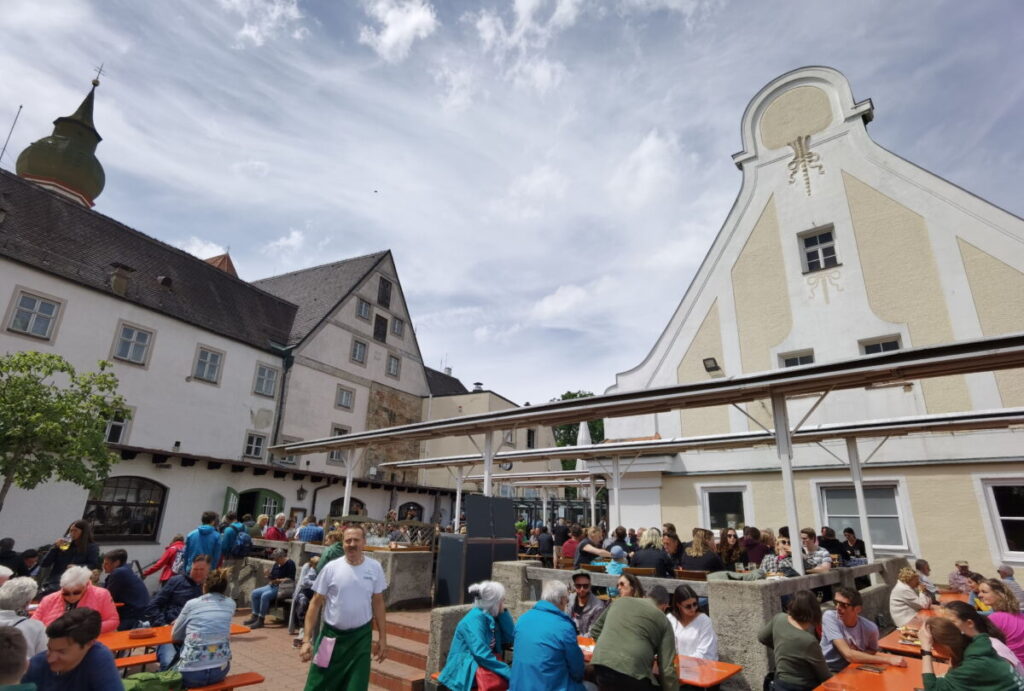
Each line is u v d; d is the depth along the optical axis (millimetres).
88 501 14859
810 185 15992
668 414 16234
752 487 14367
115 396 12812
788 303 15469
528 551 13930
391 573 9195
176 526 16797
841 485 13203
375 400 27688
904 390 12930
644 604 4297
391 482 24844
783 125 17031
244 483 19062
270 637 8719
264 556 11938
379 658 4688
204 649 4758
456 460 16469
